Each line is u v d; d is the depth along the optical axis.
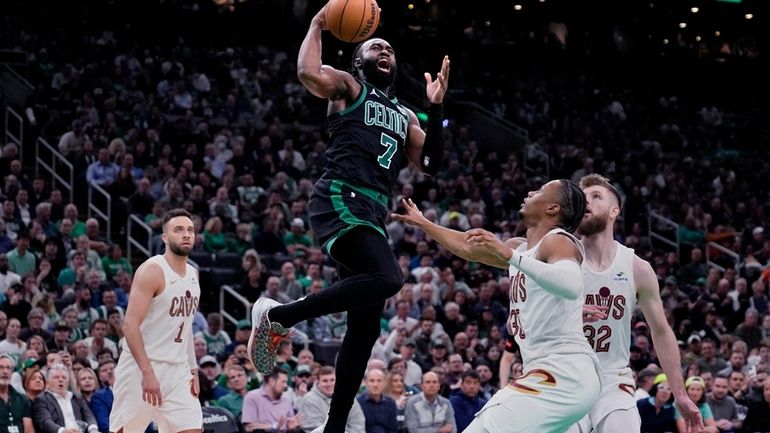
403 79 24.44
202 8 24.75
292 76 23.53
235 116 21.41
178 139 19.02
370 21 5.33
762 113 28.61
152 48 23.36
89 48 22.20
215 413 9.91
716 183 24.09
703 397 10.84
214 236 15.99
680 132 26.75
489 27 27.97
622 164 24.11
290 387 11.95
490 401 5.08
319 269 15.10
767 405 11.64
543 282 4.72
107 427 9.88
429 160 5.61
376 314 5.45
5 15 22.52
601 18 28.64
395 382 11.18
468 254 5.32
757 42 29.72
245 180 17.84
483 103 25.47
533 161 23.45
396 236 17.53
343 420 5.44
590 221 5.84
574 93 26.86
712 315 16.69
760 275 19.19
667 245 21.50
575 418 4.96
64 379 9.41
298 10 25.36
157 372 6.86
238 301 15.30
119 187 16.77
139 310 6.68
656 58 28.78
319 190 5.41
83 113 18.83
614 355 5.91
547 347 5.00
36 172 17.88
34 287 12.95
